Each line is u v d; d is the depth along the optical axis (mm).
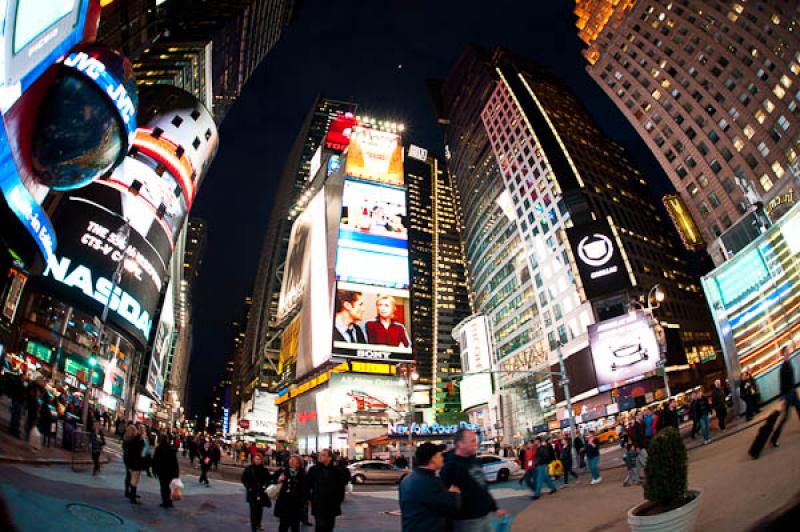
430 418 140125
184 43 94188
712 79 76938
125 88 23500
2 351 19547
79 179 23703
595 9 105562
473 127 164750
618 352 77375
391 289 130250
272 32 160375
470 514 5602
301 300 159375
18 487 10703
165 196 75375
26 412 21188
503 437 108562
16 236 20875
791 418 15211
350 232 134625
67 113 21203
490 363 123750
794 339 23141
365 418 113875
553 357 97875
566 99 153125
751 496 8430
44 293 55375
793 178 55281
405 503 5113
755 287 25688
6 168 18516
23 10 15867
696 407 19531
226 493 20484
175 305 163000
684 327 100938
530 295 110750
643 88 89750
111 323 63562
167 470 13719
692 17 82062
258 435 180750
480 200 147125
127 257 65938
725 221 72875
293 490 11047
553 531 11125
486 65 169000
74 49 21734
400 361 122000
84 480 15445
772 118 67000
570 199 105500
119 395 68125
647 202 124312
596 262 94062
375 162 148125
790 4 66438
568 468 21844
